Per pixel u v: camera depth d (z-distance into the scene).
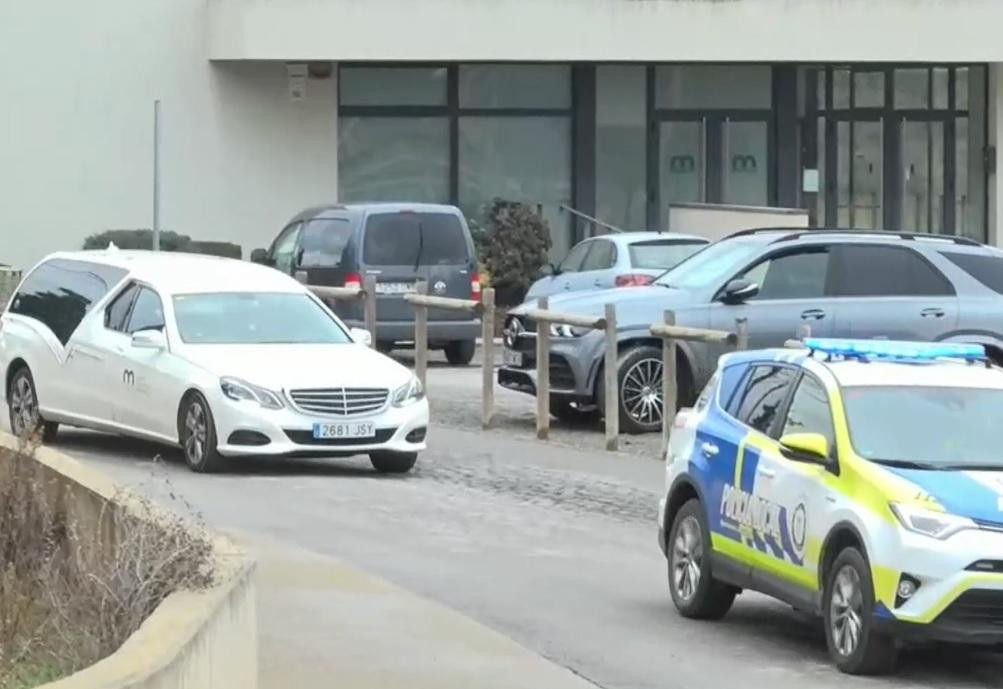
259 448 51.38
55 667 23.94
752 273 61.81
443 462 56.31
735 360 37.00
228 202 108.44
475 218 112.25
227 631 23.44
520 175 112.94
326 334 55.66
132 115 107.12
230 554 26.28
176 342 53.78
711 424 36.31
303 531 43.88
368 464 55.91
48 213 106.56
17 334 59.72
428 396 73.69
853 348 34.41
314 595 36.31
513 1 106.44
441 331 83.12
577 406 64.38
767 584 33.41
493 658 31.59
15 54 105.94
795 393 34.06
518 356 65.25
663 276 64.62
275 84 108.88
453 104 111.81
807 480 32.22
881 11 108.44
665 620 35.94
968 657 33.06
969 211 116.62
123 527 27.22
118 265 57.91
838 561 31.23
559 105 113.06
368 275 78.06
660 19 107.38
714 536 35.31
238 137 108.38
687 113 114.25
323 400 51.91
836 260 62.16
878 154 116.50
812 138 115.88
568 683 30.02
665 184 114.38
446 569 40.16
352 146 110.88
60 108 106.56
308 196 109.56
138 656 19.41
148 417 54.19
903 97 116.31
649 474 54.44
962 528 29.62
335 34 105.62
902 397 32.78
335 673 29.89
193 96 107.62
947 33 108.88
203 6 107.44
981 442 32.19
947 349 34.75
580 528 45.91
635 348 61.69
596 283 83.69
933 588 29.50
